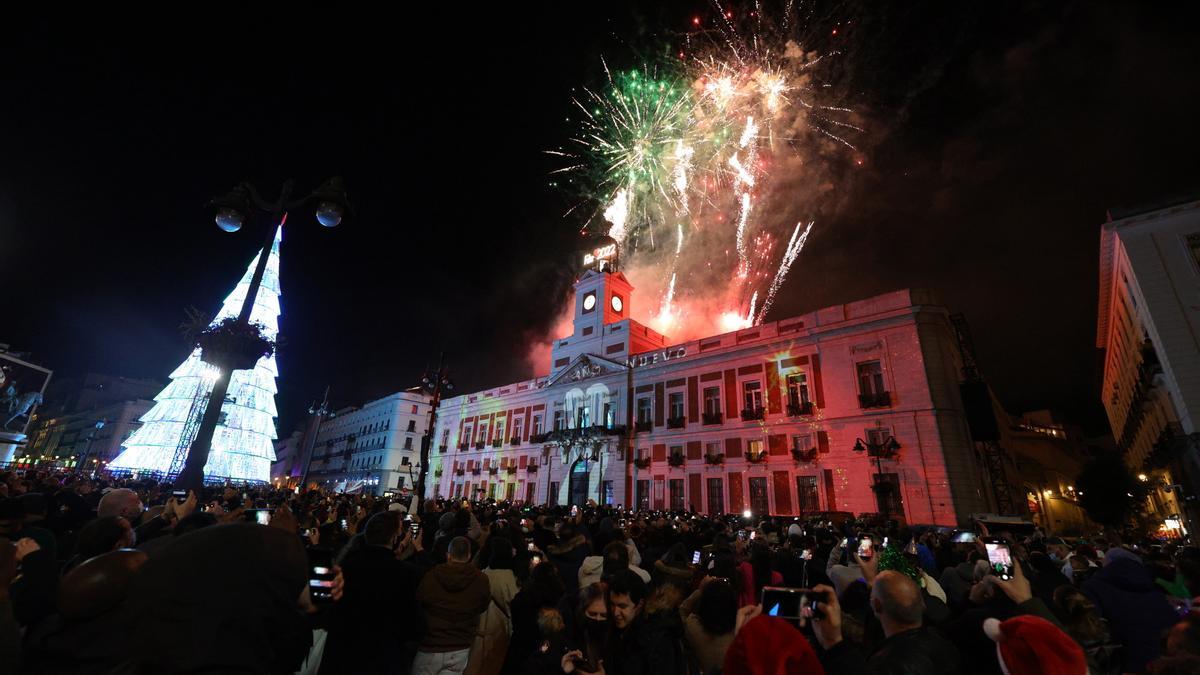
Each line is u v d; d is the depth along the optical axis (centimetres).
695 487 3369
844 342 3005
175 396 3456
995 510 2941
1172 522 2964
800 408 3050
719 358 3538
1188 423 1892
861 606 430
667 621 367
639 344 4222
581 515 1277
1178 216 2089
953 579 646
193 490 738
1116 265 2400
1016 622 237
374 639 393
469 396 5544
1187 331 1956
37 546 347
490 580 529
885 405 2748
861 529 1554
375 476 6750
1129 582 464
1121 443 4231
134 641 172
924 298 2805
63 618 211
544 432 4497
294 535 212
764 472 3092
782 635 205
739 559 714
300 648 292
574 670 312
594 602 375
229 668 169
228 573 182
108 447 7238
